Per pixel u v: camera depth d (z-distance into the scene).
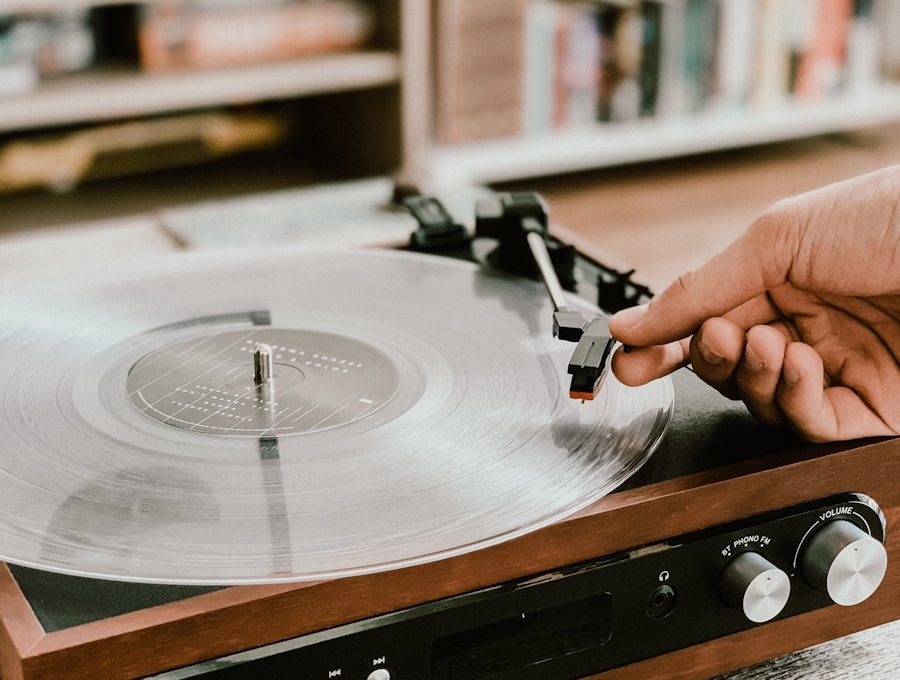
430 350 0.73
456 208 1.25
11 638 0.47
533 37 2.69
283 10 2.31
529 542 0.55
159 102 2.15
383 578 0.52
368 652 0.53
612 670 0.60
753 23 2.95
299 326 0.76
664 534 0.59
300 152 2.74
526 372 0.70
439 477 0.58
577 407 0.66
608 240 2.50
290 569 0.51
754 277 0.63
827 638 0.67
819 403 0.61
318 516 0.55
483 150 2.72
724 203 2.76
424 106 2.47
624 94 2.87
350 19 2.39
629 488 0.58
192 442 0.61
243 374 0.69
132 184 2.48
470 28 2.60
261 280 0.85
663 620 0.60
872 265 0.62
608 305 0.83
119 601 0.49
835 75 3.13
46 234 2.19
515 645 0.58
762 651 0.65
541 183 2.91
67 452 0.60
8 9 1.99
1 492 0.56
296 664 0.52
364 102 2.54
